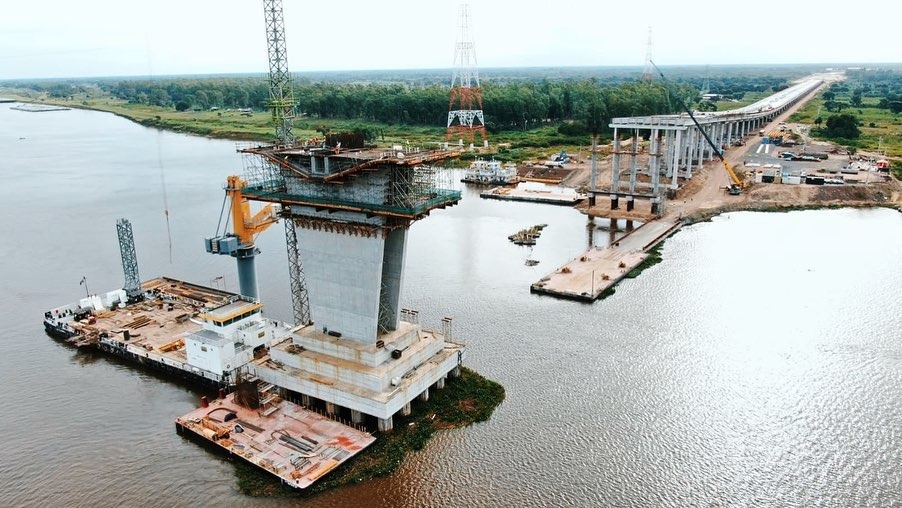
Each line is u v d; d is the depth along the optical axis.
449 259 143.50
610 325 106.62
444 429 78.69
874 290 119.44
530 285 125.75
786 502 65.75
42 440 78.12
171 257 144.88
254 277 107.81
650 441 75.75
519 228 170.25
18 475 71.88
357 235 78.88
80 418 82.69
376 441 75.69
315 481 68.12
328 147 83.62
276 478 69.62
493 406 83.25
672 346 98.75
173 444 77.00
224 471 71.69
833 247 147.50
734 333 102.75
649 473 70.38
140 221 177.38
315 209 81.25
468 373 90.50
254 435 76.38
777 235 158.50
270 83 103.62
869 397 83.81
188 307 112.75
